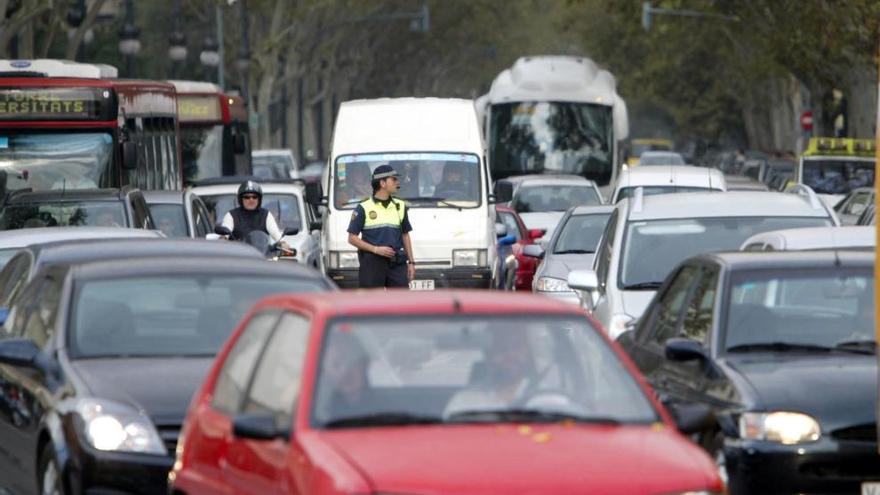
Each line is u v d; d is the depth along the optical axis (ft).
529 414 68.23
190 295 102.73
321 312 70.95
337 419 66.85
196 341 99.30
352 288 218.79
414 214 220.02
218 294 102.78
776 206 142.72
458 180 223.51
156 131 272.51
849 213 312.09
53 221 181.16
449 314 72.02
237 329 81.30
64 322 100.22
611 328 128.57
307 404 67.05
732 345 96.12
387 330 70.69
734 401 89.04
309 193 222.07
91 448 88.89
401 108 228.63
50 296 105.60
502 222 268.00
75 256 115.24
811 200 142.51
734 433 87.86
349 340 69.77
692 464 63.46
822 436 86.94
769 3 529.45
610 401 70.18
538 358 71.26
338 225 219.82
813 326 97.55
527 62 410.52
